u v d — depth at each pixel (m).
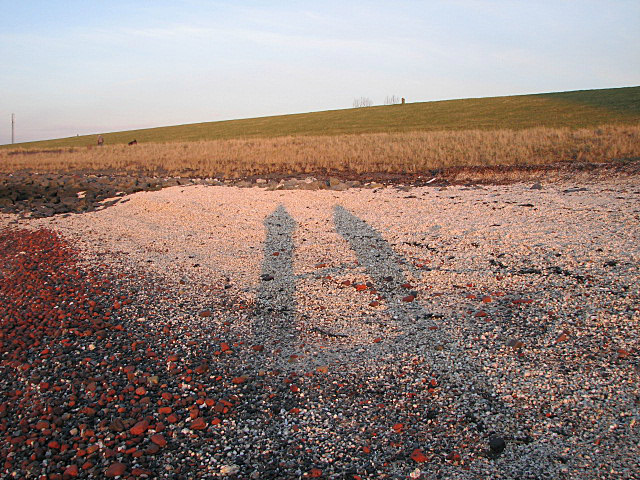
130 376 4.94
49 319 6.32
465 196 12.90
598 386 4.31
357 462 3.72
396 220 10.78
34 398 4.59
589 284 6.29
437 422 4.12
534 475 3.45
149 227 11.59
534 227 9.10
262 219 11.89
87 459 3.77
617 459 3.49
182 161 26.47
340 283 7.38
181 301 7.00
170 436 4.07
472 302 6.31
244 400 4.59
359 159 21.44
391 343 5.50
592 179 13.70
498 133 23.89
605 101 42.31
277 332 5.96
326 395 4.61
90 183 19.42
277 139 33.34
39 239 10.69
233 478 3.58
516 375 4.63
